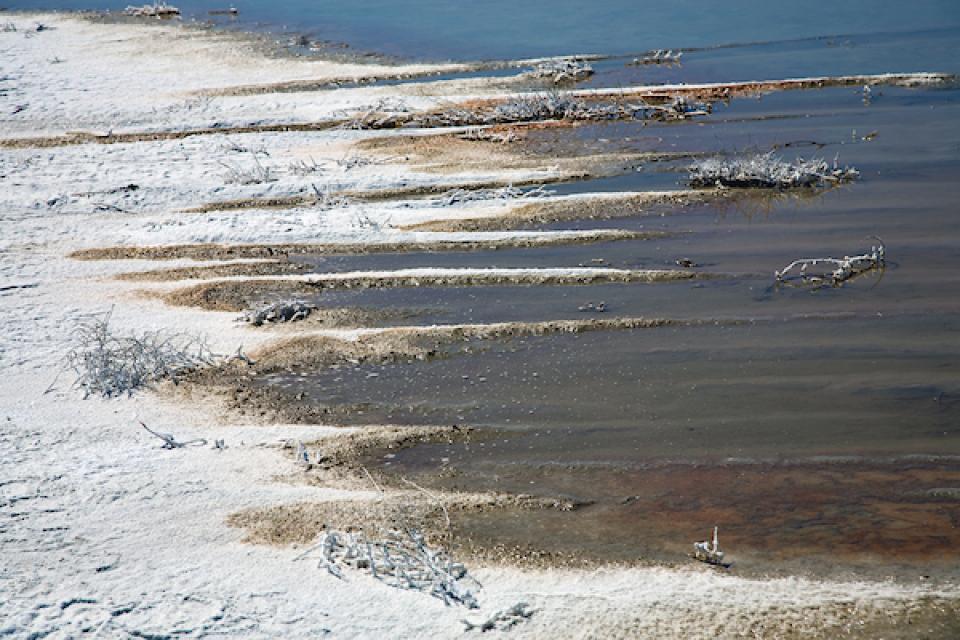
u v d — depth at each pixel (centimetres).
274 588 1156
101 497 1345
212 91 3969
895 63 3966
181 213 2678
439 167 2984
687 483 1393
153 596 1136
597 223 2466
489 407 1631
